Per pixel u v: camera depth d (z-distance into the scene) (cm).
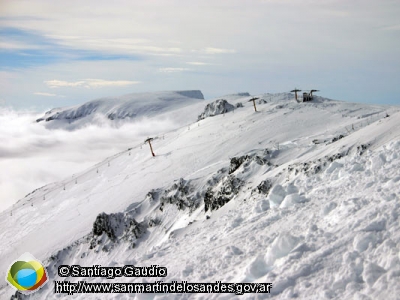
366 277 664
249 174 3669
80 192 8331
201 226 2100
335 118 7000
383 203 939
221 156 6675
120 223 4694
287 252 898
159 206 4884
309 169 2383
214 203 3653
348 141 2645
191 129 9831
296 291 720
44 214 7919
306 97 9431
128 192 6688
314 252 837
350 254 756
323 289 693
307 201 1416
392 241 737
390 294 596
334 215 1032
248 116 8869
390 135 2183
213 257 1134
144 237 4441
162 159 7869
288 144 4662
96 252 4478
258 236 1195
